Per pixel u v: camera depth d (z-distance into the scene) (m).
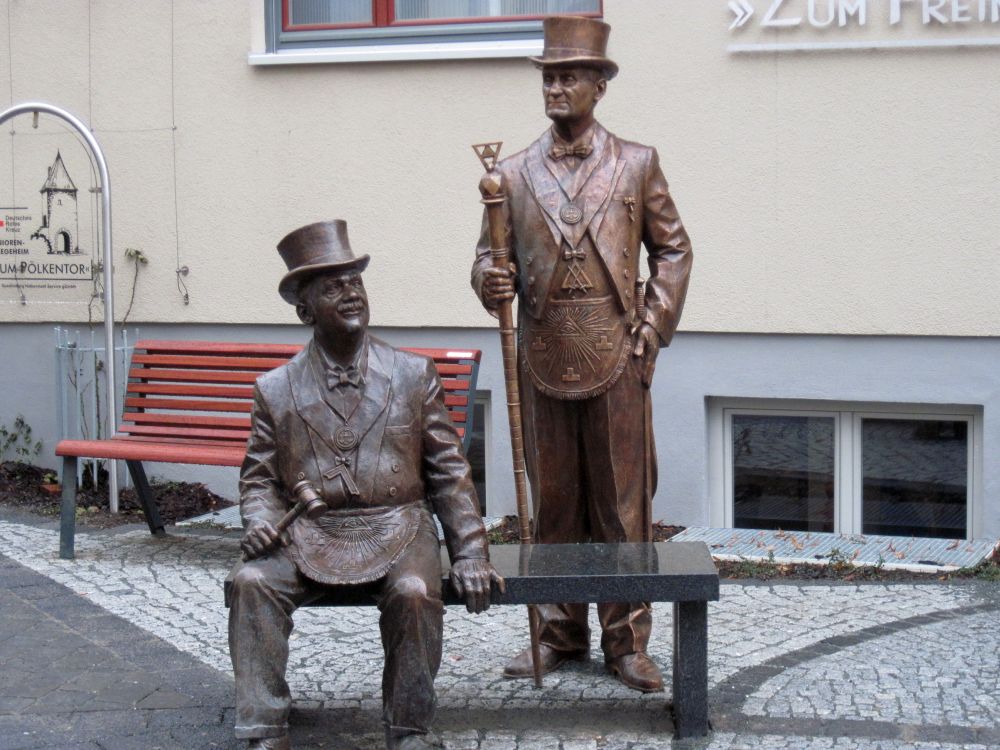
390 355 5.03
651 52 8.29
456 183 8.74
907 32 7.89
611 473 5.47
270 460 4.96
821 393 8.20
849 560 7.43
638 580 4.88
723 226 8.26
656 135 8.33
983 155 7.85
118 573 7.34
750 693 5.45
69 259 9.55
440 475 5.00
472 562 4.86
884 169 8.00
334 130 8.94
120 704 5.42
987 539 7.96
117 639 6.22
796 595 6.80
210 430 7.99
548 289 5.36
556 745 4.97
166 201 9.30
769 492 8.51
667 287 5.45
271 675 4.66
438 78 8.71
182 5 9.16
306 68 8.95
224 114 9.14
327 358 4.96
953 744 4.91
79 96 9.42
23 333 9.73
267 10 9.14
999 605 6.58
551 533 5.67
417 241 8.84
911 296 8.01
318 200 9.01
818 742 4.94
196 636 6.26
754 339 8.30
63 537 7.62
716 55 8.20
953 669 5.68
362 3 9.05
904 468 8.27
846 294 8.10
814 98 8.06
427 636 4.69
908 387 8.06
